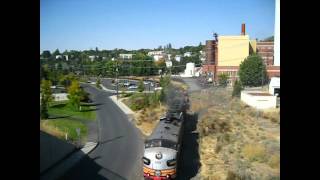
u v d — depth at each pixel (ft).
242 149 88.12
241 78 249.34
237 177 64.85
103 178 67.67
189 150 87.81
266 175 66.69
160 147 62.49
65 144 86.22
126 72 424.05
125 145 100.32
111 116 170.40
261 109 158.81
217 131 110.42
